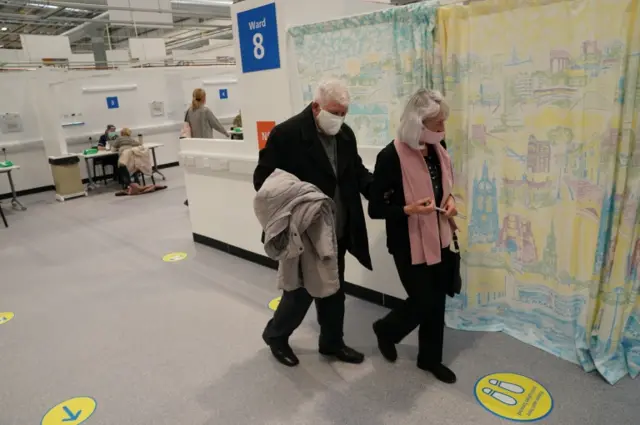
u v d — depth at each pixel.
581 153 2.00
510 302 2.47
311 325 2.75
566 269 2.16
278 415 2.01
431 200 1.84
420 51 2.33
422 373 2.22
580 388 2.03
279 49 3.06
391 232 2.00
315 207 1.85
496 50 2.16
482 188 2.37
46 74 6.87
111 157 7.83
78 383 2.35
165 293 3.38
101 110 8.23
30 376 2.44
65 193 6.88
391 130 2.69
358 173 2.16
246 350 2.55
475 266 2.49
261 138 3.42
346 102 1.88
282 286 2.01
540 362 2.23
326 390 2.15
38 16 8.52
